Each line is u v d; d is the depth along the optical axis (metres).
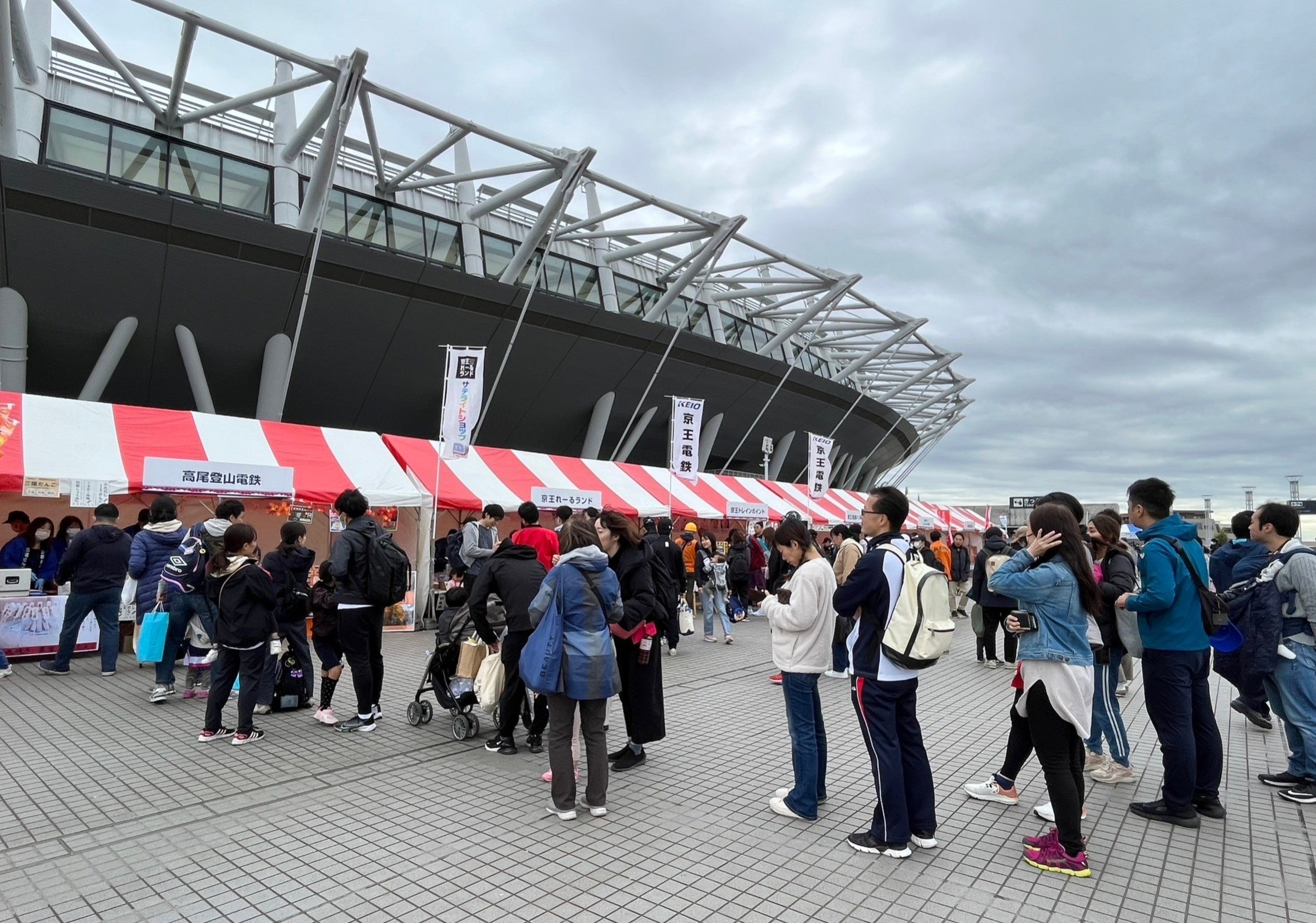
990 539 10.34
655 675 5.55
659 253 35.41
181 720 6.64
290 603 7.07
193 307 21.11
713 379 33.66
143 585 7.52
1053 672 3.80
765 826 4.36
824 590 4.45
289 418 25.11
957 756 5.90
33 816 4.41
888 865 3.87
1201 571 4.40
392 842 4.09
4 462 9.71
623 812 4.58
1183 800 4.41
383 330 23.91
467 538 9.31
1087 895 3.55
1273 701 5.38
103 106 22.20
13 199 17.69
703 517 19.39
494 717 6.60
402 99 18.45
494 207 24.62
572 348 28.23
